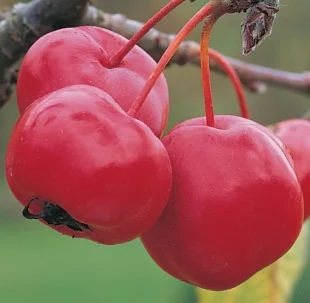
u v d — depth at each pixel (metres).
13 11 0.26
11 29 0.26
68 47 0.22
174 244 0.21
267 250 0.21
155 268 1.33
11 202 1.63
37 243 1.50
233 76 0.25
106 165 0.20
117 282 1.25
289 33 1.39
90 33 0.22
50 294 1.19
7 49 0.26
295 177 0.21
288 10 1.39
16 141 0.20
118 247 1.46
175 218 0.21
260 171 0.21
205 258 0.21
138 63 0.22
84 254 1.43
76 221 0.21
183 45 0.28
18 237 1.54
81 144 0.20
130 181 0.20
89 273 1.31
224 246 0.21
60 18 0.26
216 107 1.42
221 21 1.33
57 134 0.20
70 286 1.24
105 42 0.22
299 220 0.21
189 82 1.49
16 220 1.63
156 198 0.20
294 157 0.26
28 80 0.22
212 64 0.32
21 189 0.21
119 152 0.20
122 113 0.20
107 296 1.18
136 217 0.20
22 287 1.23
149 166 0.20
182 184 0.21
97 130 0.20
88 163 0.20
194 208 0.21
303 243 0.32
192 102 1.49
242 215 0.21
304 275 0.66
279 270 0.32
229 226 0.21
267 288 0.32
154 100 0.22
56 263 1.37
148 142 0.20
